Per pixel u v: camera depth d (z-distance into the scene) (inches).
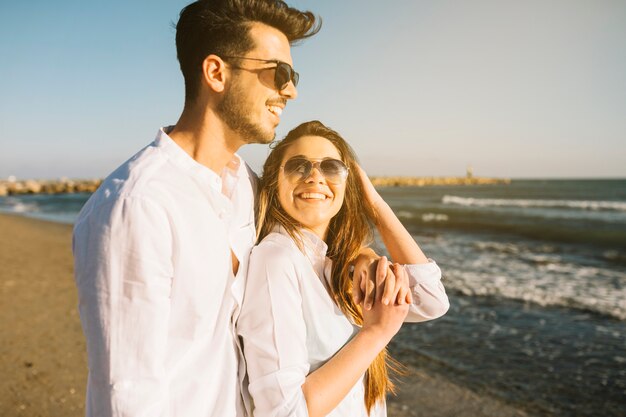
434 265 72.8
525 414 165.2
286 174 62.7
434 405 170.9
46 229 885.8
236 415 51.9
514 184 4886.8
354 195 70.9
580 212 1327.5
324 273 65.8
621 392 183.9
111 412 40.3
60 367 188.4
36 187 3376.0
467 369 207.5
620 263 512.4
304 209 62.6
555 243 714.2
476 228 959.0
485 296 343.9
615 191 2792.8
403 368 208.7
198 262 47.1
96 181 3897.6
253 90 53.0
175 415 45.1
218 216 51.6
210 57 51.8
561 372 204.4
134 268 41.8
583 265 495.8
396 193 2945.4
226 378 50.0
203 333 47.9
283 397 49.7
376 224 74.9
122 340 41.2
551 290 362.6
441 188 3873.0
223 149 55.2
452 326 273.1
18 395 163.2
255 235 62.3
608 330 264.2
